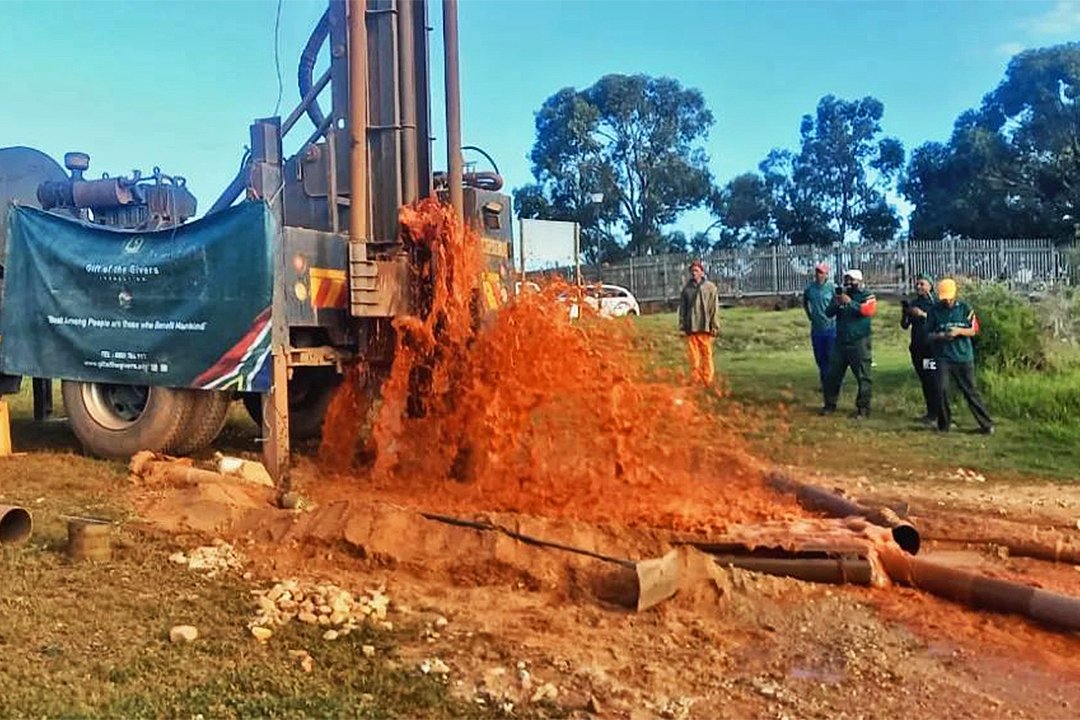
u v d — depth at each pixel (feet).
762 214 174.09
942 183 154.81
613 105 170.60
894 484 29.76
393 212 29.84
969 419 40.16
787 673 15.81
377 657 15.81
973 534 23.62
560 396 28.60
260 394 30.04
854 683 15.49
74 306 31.42
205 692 14.26
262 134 32.27
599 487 25.46
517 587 19.39
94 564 19.89
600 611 18.16
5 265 33.09
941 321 38.14
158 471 27.58
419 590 19.17
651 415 31.53
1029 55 148.87
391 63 29.58
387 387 28.94
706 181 173.68
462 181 30.37
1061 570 21.80
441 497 25.90
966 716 14.48
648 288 130.93
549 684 14.96
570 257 64.85
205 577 19.43
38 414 39.11
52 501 25.38
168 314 29.53
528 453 27.53
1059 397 40.63
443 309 29.04
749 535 20.80
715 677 15.57
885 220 168.86
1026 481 30.30
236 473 27.40
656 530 21.36
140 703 13.83
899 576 19.77
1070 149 143.64
